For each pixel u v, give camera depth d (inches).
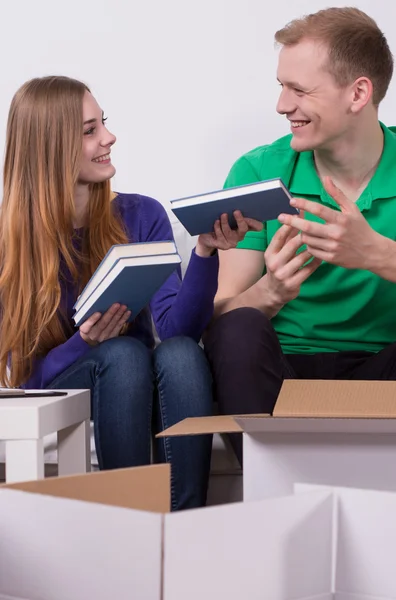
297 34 85.9
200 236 82.4
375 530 41.6
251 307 79.7
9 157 91.4
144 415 78.4
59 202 88.7
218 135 113.9
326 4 112.7
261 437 54.4
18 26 114.1
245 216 74.2
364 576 41.9
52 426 68.8
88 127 89.5
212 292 85.4
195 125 114.1
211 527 38.5
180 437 77.4
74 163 88.4
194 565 38.0
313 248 76.7
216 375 76.4
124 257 72.6
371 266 77.4
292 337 92.4
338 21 85.4
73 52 114.2
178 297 86.3
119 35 113.8
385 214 90.0
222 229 76.0
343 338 91.0
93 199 92.2
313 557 41.9
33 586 41.8
